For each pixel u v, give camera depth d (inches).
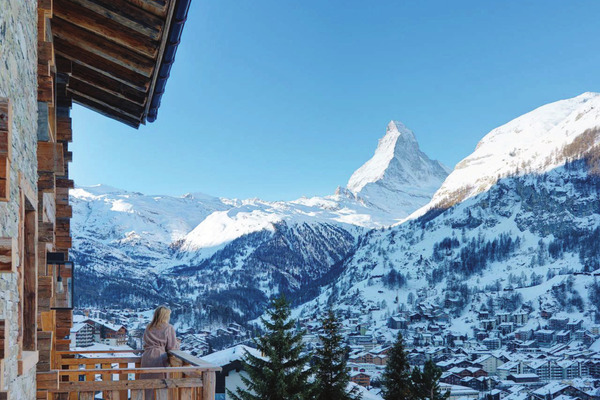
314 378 979.9
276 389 798.5
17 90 159.9
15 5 154.9
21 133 167.9
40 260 223.1
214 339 6904.5
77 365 302.2
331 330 1003.9
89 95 374.3
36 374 201.0
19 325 162.7
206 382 216.8
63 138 326.6
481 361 6584.6
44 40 223.6
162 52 271.9
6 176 112.3
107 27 262.1
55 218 329.1
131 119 395.9
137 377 259.6
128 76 318.7
